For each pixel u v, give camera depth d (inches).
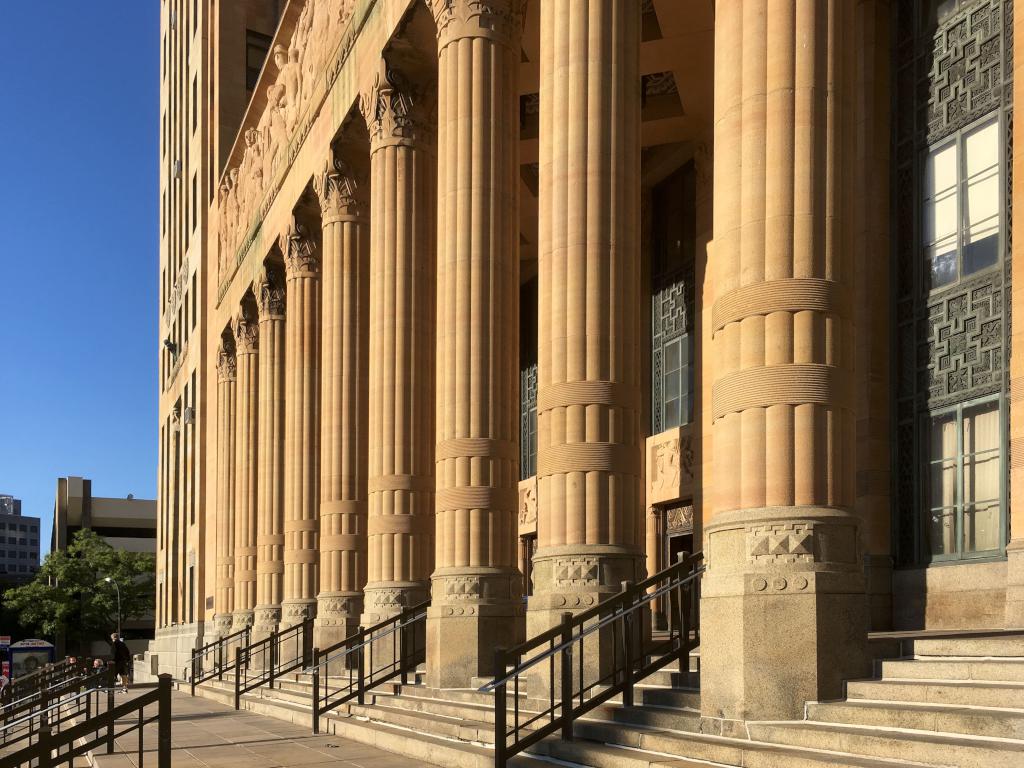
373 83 751.7
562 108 496.1
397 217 731.4
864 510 487.8
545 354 495.2
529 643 376.5
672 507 824.3
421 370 721.6
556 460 480.7
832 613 327.9
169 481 2085.4
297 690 802.2
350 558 842.8
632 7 501.7
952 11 482.0
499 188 605.0
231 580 1352.1
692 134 804.6
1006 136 444.5
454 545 581.3
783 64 359.6
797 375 346.3
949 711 276.2
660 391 841.5
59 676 970.1
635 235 494.9
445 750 426.6
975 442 447.5
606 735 364.8
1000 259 441.7
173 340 2047.2
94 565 3304.6
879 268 502.0
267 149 1181.7
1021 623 390.6
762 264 356.8
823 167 357.7
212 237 1611.7
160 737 391.2
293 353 1031.0
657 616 763.4
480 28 607.2
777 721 317.4
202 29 1704.0
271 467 1150.3
